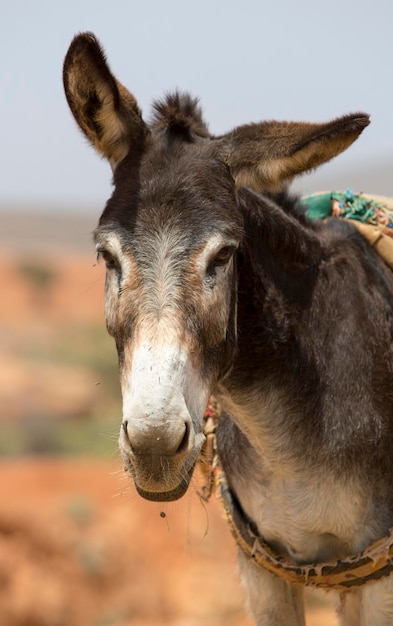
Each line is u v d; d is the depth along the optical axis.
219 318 7.70
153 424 7.07
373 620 9.23
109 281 7.83
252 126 8.51
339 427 8.88
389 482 9.03
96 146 8.51
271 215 8.88
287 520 9.15
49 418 60.47
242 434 9.33
